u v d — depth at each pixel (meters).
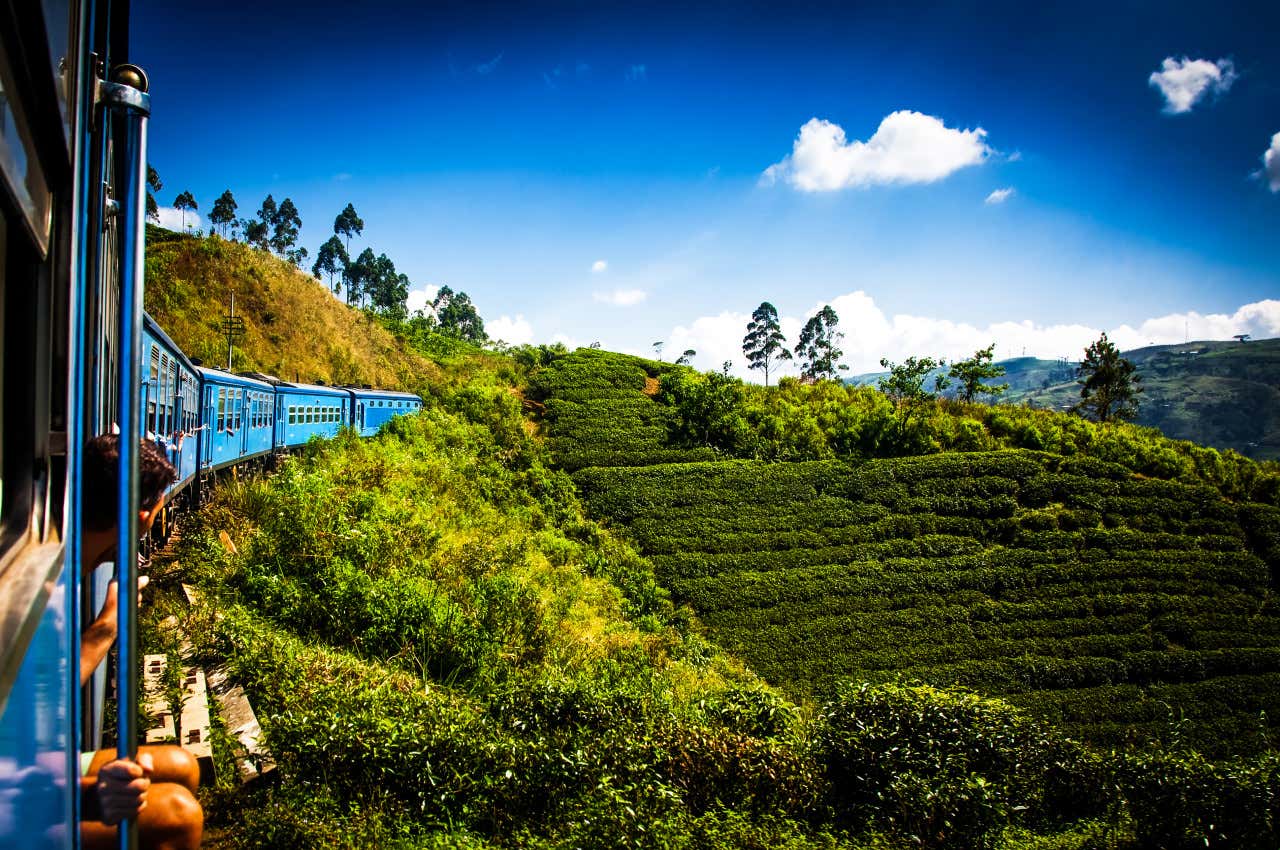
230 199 68.12
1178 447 42.00
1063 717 22.80
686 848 6.78
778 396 45.19
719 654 22.55
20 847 1.38
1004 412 45.31
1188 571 30.25
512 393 43.44
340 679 9.09
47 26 1.45
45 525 1.85
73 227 1.93
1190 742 22.17
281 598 11.84
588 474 33.28
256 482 16.48
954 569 28.98
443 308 99.19
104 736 6.43
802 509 32.16
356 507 16.97
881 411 39.38
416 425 31.67
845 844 7.83
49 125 1.68
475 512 24.23
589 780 7.63
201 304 39.06
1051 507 33.72
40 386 1.86
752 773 8.59
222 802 6.48
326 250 82.25
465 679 11.88
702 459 36.31
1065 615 27.48
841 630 25.30
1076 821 9.77
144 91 2.09
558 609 17.88
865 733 9.65
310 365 41.41
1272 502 37.03
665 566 27.47
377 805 6.82
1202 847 8.59
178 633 9.40
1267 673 25.50
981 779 8.74
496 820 7.14
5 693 1.24
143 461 2.87
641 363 51.16
